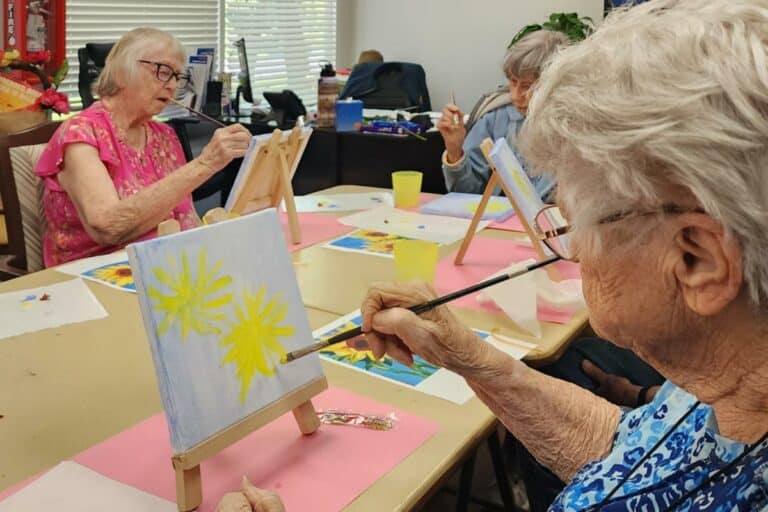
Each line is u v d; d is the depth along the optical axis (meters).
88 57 3.62
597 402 1.10
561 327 1.49
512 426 1.11
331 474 0.97
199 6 4.70
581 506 0.90
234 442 0.95
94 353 1.32
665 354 0.76
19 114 2.80
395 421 1.10
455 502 2.00
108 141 2.09
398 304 1.07
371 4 5.57
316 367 1.08
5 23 3.23
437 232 2.15
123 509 0.90
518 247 2.01
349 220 2.27
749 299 0.67
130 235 2.00
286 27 5.30
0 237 2.31
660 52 0.64
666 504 0.81
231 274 1.00
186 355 0.91
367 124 3.58
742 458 0.73
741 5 0.64
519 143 0.77
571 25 3.97
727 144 0.60
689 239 0.66
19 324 1.44
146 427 1.08
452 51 5.32
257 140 1.99
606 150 0.65
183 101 3.87
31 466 0.98
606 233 0.71
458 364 1.06
